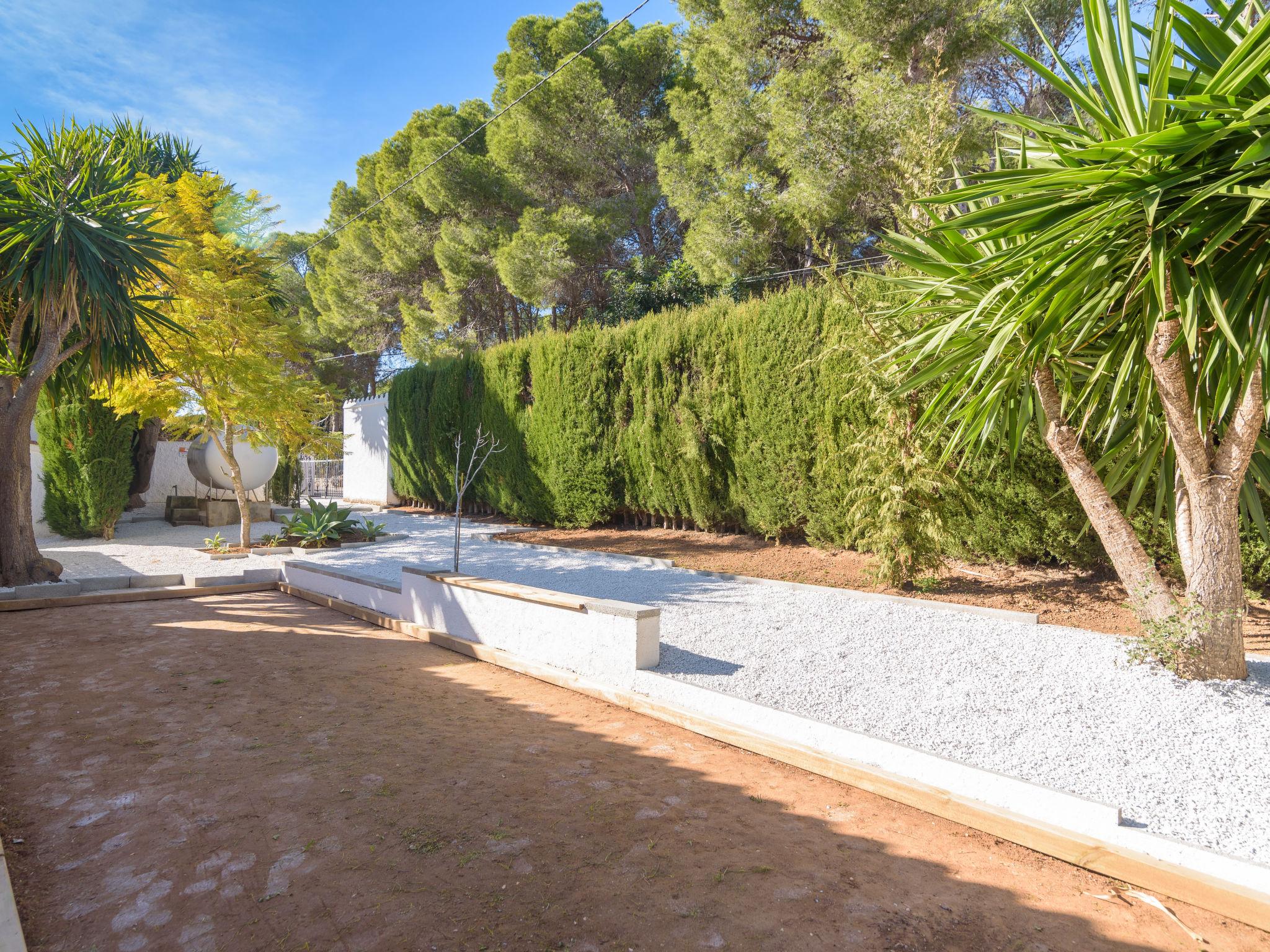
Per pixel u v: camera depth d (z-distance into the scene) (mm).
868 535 7000
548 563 9367
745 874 2520
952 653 4852
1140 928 2221
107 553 11539
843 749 3500
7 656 5801
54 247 7891
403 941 2119
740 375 9750
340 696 4762
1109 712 3742
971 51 12430
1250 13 3809
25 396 8609
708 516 10617
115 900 2359
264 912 2283
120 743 3861
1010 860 2650
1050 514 6523
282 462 18750
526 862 2598
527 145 20828
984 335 4531
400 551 11133
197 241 10938
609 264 22109
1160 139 3184
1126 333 4340
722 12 17312
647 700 4398
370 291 27625
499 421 14539
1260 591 5516
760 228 16266
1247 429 3875
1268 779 2980
